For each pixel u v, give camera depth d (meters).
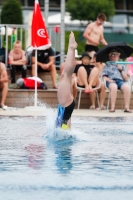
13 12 41.78
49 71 26.67
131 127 16.02
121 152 11.29
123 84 22.20
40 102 23.91
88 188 8.18
